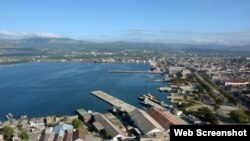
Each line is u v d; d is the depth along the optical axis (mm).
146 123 162000
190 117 190375
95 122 177125
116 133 152625
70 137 148125
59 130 159125
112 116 195375
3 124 183750
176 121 176750
